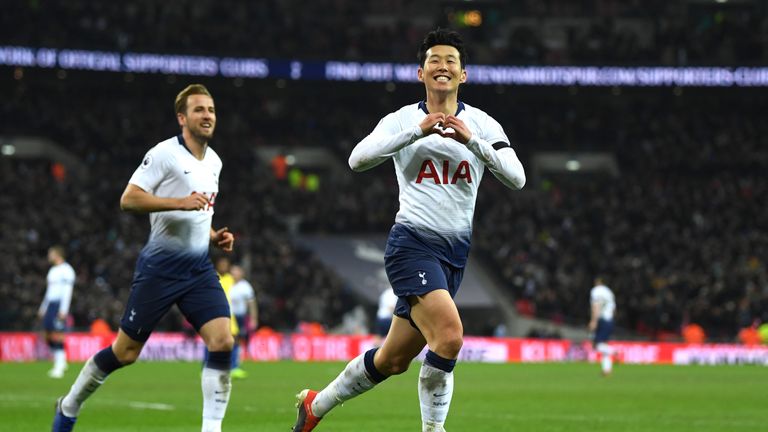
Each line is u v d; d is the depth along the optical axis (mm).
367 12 64125
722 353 42219
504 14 65000
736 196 56781
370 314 49719
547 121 62500
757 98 62844
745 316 45406
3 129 54469
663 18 64625
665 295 47312
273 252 48844
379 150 8258
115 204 51188
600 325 30578
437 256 8539
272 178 56188
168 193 10172
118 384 23453
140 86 58094
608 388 24219
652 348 42781
